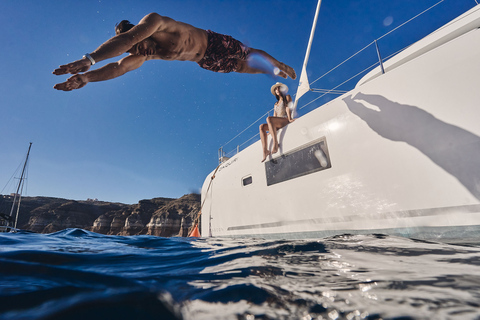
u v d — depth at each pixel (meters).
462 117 2.37
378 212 2.86
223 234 5.28
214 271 1.29
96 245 2.40
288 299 0.87
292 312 0.77
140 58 2.65
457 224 2.27
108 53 1.87
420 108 2.68
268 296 0.90
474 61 2.38
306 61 4.30
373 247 1.76
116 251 2.01
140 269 1.36
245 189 4.88
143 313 0.73
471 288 0.87
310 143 3.79
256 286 1.00
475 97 2.31
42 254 1.56
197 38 2.74
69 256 1.60
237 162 5.28
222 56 3.01
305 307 0.80
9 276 1.05
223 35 2.97
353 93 3.41
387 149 2.88
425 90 2.67
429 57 2.73
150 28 2.21
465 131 2.33
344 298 0.85
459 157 2.33
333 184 3.37
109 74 2.42
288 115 4.54
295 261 1.45
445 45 2.64
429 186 2.50
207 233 5.88
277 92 4.82
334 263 1.35
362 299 0.83
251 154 4.93
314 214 3.54
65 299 0.81
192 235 6.42
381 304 0.79
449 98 2.48
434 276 1.02
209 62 3.04
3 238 2.63
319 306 0.80
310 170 3.72
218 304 0.84
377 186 2.91
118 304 0.78
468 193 2.24
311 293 0.91
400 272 1.10
